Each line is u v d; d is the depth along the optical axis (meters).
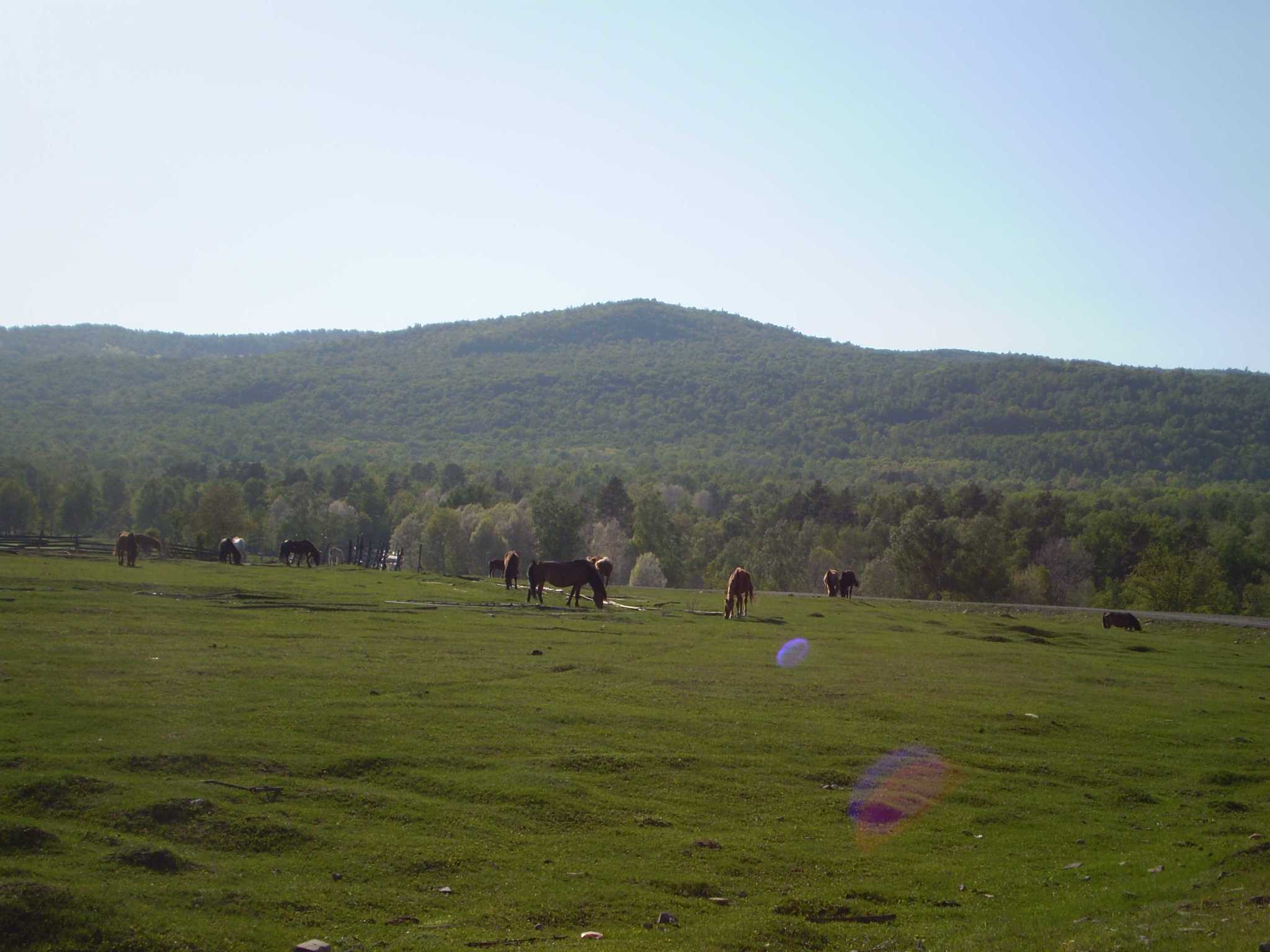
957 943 10.35
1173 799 17.28
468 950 9.61
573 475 179.62
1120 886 12.56
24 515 115.88
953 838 14.57
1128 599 80.81
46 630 24.83
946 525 84.94
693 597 56.56
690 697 21.75
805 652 30.88
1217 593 75.50
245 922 9.72
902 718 21.23
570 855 12.46
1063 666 31.50
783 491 156.25
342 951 9.36
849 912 11.56
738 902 11.64
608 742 17.34
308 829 12.19
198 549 73.56
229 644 24.80
